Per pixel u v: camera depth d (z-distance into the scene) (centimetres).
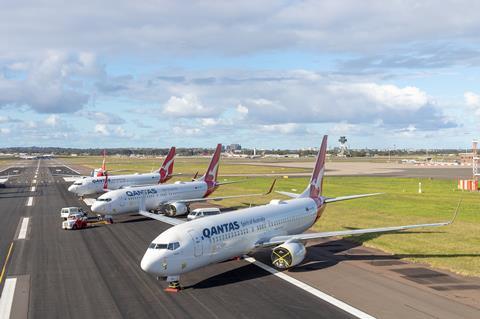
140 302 3114
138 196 7094
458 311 2822
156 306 3030
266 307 2977
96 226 6438
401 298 3098
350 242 5084
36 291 3378
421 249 4675
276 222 4494
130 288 3441
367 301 3050
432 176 16238
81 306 3042
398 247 4781
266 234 4306
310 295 3206
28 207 8581
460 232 5662
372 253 4528
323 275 3725
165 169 11212
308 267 3994
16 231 6019
